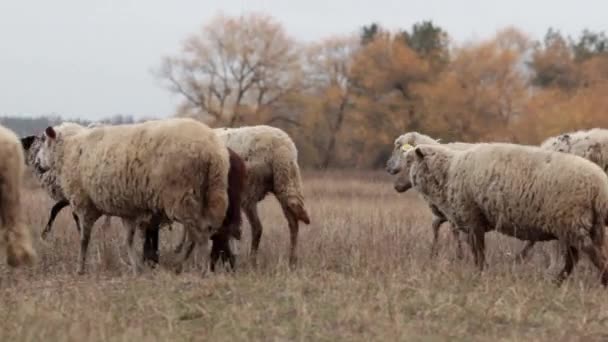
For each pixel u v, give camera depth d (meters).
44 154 18.61
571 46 117.12
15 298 14.23
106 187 17.00
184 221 16.41
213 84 86.19
